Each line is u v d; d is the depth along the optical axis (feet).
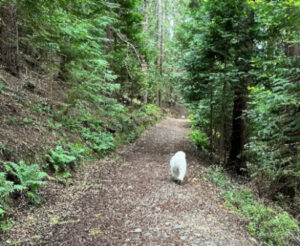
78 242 11.43
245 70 27.61
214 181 23.44
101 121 32.96
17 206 13.70
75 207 15.07
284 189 22.67
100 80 30.86
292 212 20.65
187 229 12.91
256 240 13.83
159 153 33.17
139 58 40.32
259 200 21.26
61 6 22.70
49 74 31.14
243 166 31.04
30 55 31.91
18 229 12.10
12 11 23.79
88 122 30.91
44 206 14.70
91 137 28.02
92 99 29.32
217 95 32.04
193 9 30.58
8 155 15.71
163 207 15.58
